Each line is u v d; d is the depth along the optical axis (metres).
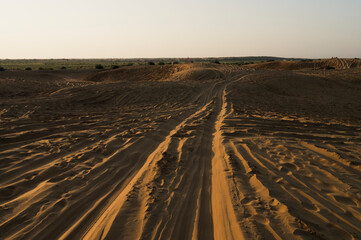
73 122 7.55
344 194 3.40
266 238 2.34
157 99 15.41
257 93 19.14
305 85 26.11
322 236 2.40
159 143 5.80
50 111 9.98
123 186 3.63
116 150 5.06
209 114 10.09
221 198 3.22
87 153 4.71
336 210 2.96
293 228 2.49
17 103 11.34
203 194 3.44
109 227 2.54
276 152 5.13
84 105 12.95
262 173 3.99
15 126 6.31
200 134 6.68
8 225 2.51
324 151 5.27
